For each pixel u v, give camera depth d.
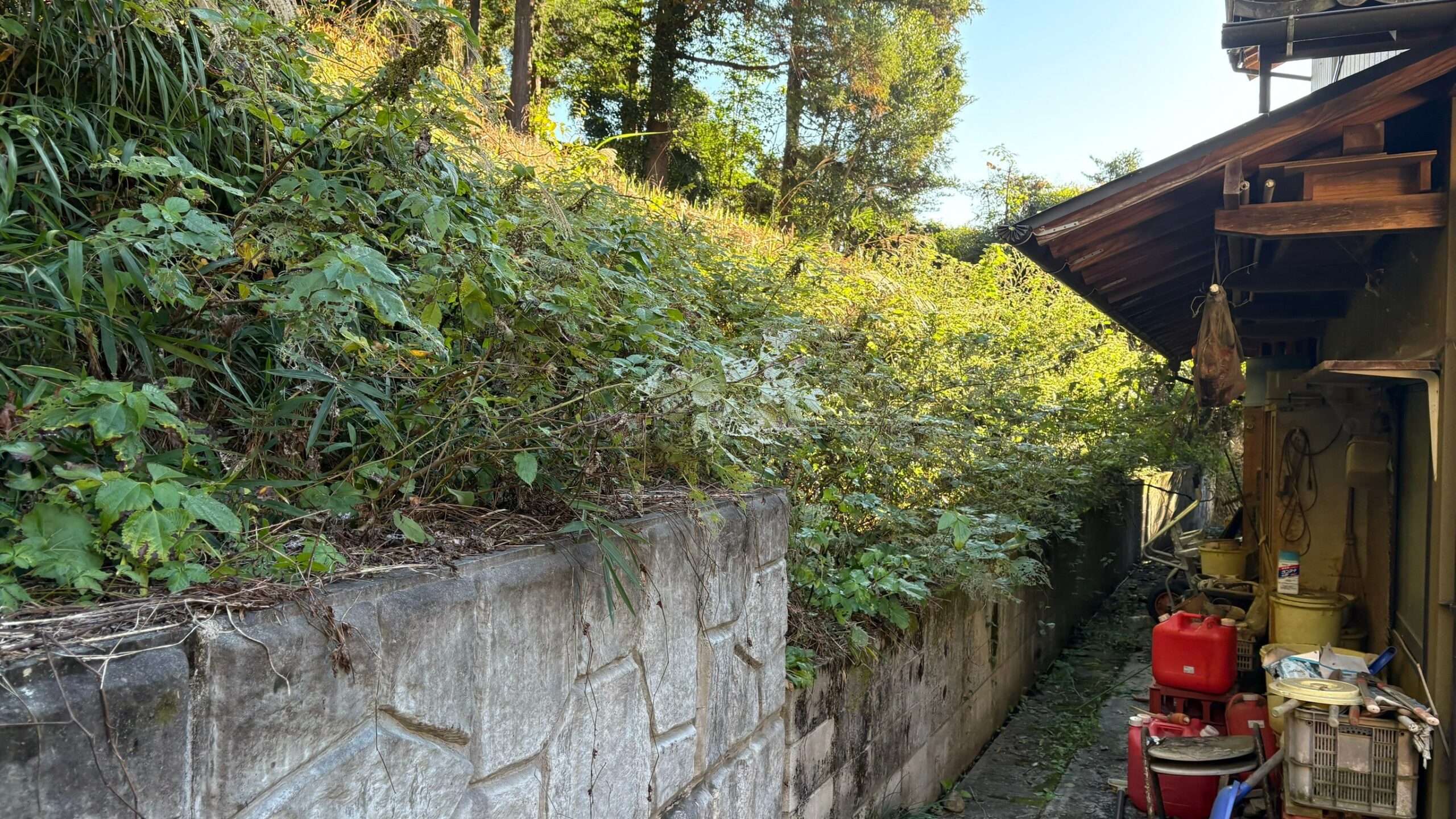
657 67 16.09
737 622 2.81
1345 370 3.58
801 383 3.22
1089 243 4.39
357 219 1.96
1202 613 6.69
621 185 6.84
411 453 2.01
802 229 12.91
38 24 1.77
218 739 1.18
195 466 1.54
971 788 5.22
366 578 1.51
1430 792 3.59
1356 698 3.76
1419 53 3.43
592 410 2.21
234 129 2.14
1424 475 3.83
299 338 1.60
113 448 1.32
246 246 1.70
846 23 16.17
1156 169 3.86
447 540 1.85
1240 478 11.48
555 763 1.91
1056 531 7.28
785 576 3.25
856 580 3.89
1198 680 5.42
